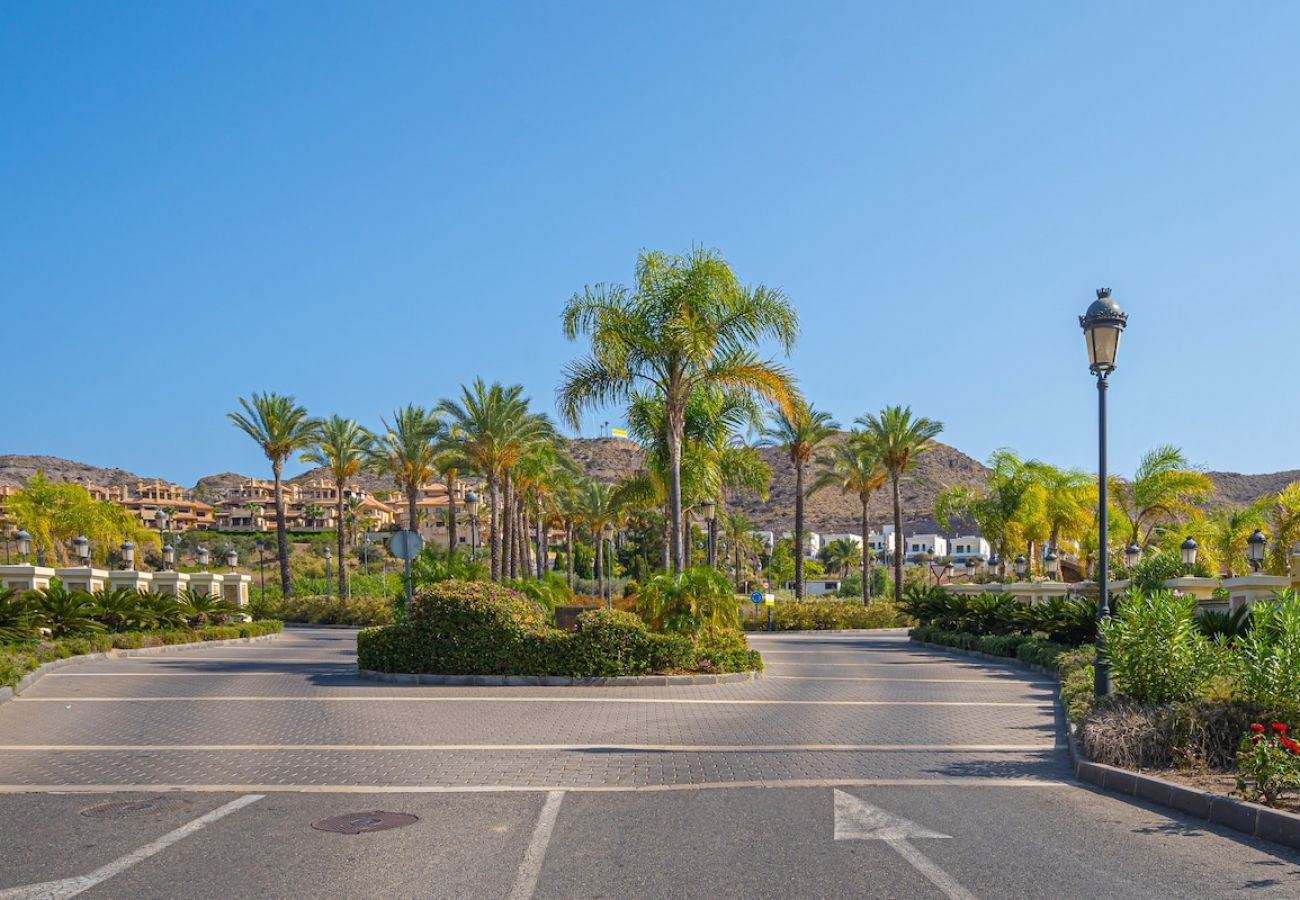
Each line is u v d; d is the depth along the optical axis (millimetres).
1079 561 56812
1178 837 7504
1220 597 22438
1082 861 6812
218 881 6410
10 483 177375
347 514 123438
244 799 8984
